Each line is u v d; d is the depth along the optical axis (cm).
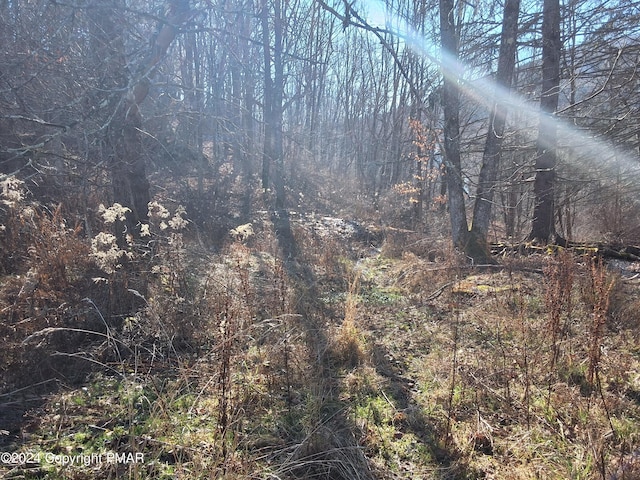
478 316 455
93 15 514
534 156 964
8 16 512
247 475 215
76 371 319
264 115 1288
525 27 875
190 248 643
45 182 582
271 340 369
